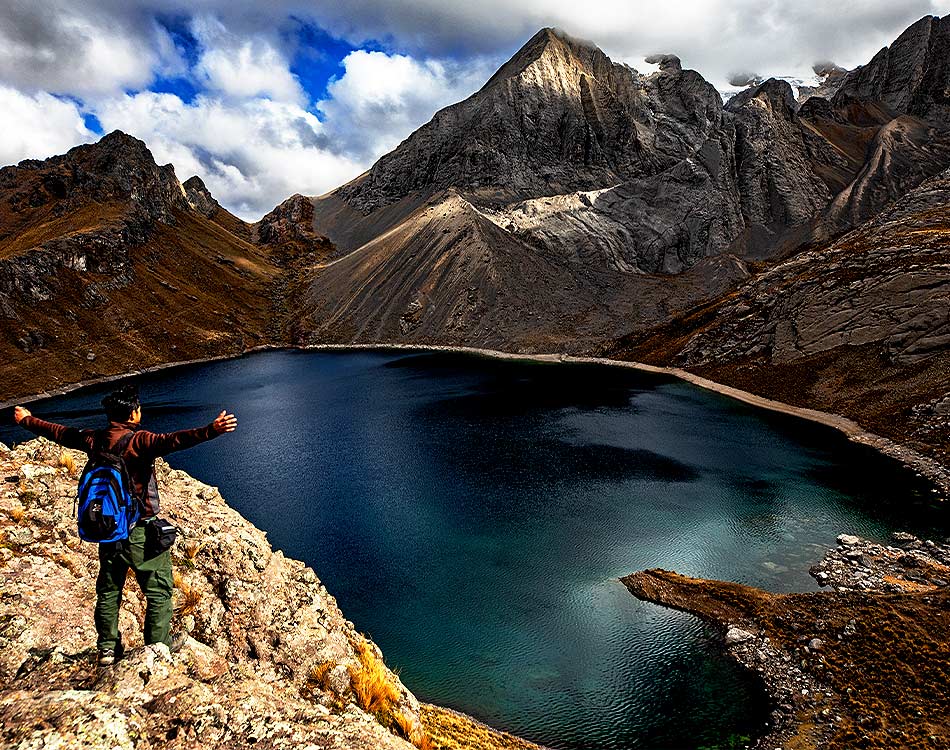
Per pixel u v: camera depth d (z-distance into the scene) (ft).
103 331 451.94
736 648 100.32
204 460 215.10
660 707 88.99
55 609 26.86
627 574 128.77
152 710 18.53
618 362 413.18
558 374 379.76
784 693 87.45
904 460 197.47
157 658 20.26
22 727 16.10
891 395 242.99
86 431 19.35
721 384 323.16
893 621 97.50
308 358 483.51
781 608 109.19
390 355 485.15
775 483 179.73
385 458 212.02
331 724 21.13
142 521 19.47
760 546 139.64
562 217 651.25
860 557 131.34
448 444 226.99
